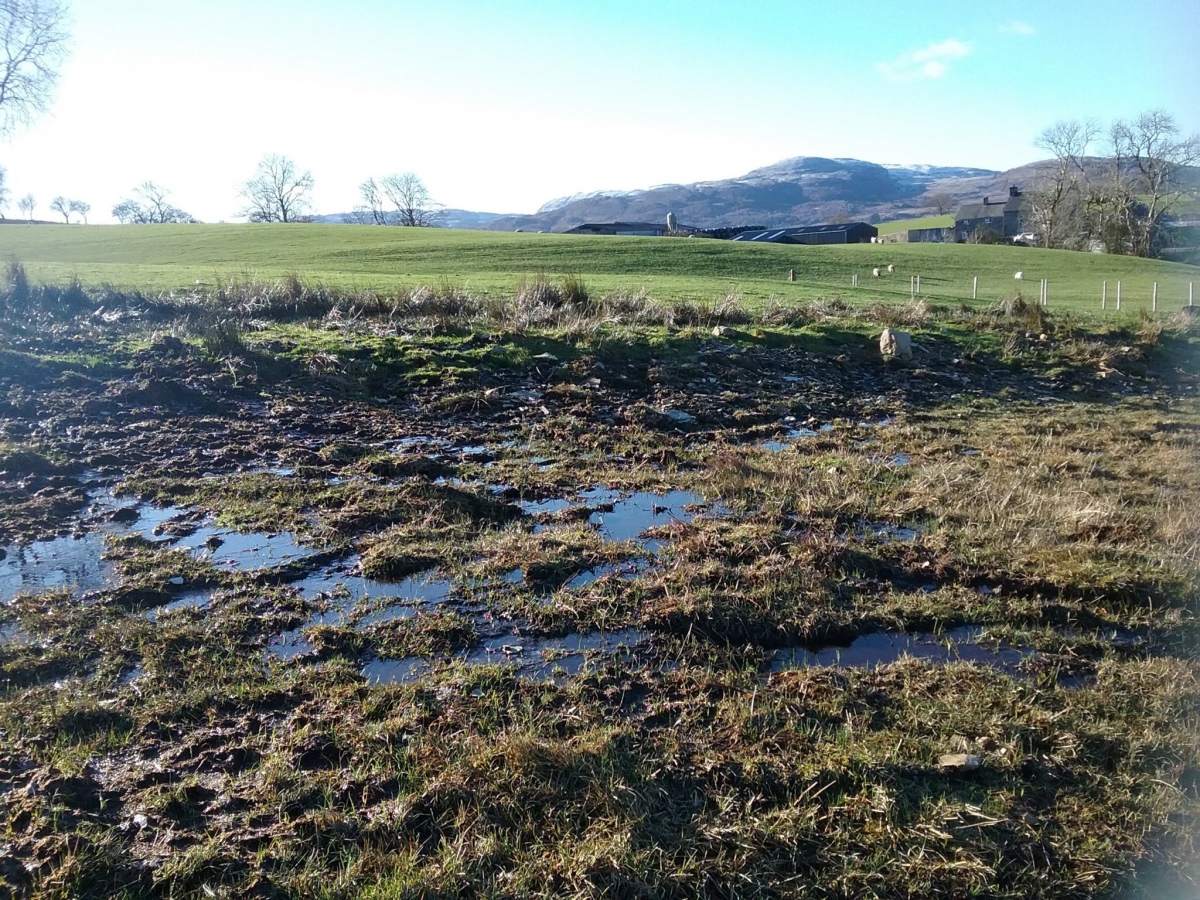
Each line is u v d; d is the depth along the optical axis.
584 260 33.09
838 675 4.29
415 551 5.67
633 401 10.52
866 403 11.31
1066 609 5.05
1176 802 3.40
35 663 4.25
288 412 9.25
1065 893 2.98
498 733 3.70
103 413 8.74
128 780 3.39
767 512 6.68
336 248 36.81
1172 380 14.09
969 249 52.56
